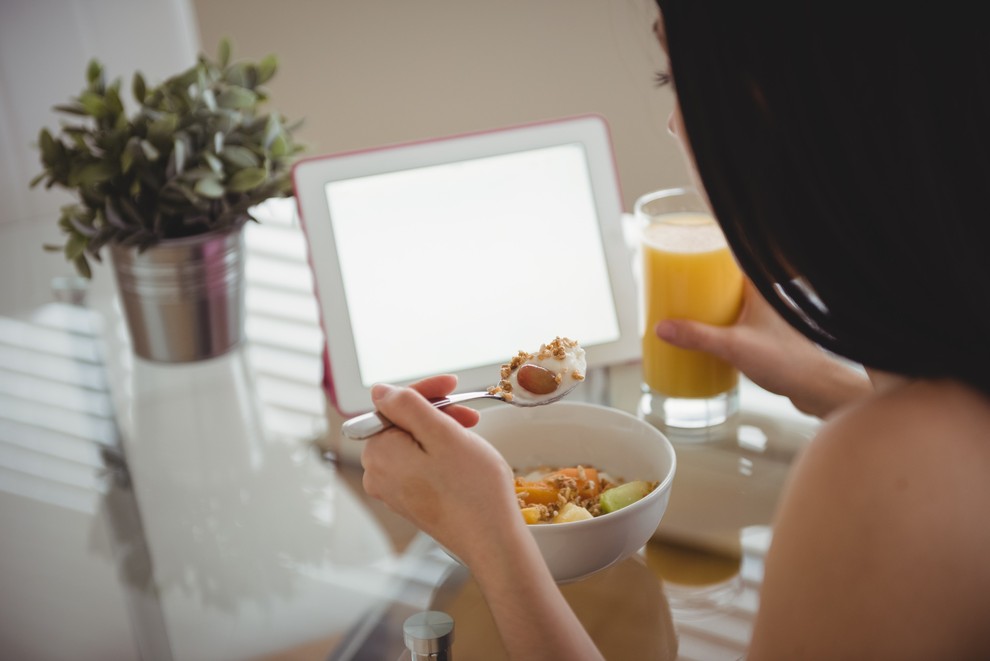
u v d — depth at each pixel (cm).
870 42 52
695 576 81
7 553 89
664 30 59
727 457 97
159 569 86
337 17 208
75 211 111
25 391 112
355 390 105
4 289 133
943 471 56
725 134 58
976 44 51
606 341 111
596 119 112
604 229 111
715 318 101
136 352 117
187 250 107
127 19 181
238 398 110
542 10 202
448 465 72
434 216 109
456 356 108
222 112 109
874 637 57
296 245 136
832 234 57
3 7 172
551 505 82
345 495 95
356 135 220
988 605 57
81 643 78
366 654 75
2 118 176
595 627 76
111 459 101
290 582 83
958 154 52
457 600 80
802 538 58
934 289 56
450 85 213
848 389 98
